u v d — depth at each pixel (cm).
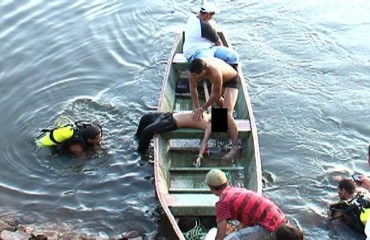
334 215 827
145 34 1377
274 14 1467
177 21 1434
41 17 1437
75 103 1119
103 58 1280
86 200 890
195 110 930
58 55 1286
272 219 655
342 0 1527
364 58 1269
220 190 677
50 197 895
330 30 1384
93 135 970
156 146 889
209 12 1070
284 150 992
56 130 976
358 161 962
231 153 933
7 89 1161
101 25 1409
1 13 1444
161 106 976
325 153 983
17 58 1269
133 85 1183
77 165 957
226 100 935
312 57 1280
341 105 1111
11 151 988
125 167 951
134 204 880
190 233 777
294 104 1116
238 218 665
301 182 917
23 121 1066
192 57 1062
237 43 1341
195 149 962
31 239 799
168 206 788
